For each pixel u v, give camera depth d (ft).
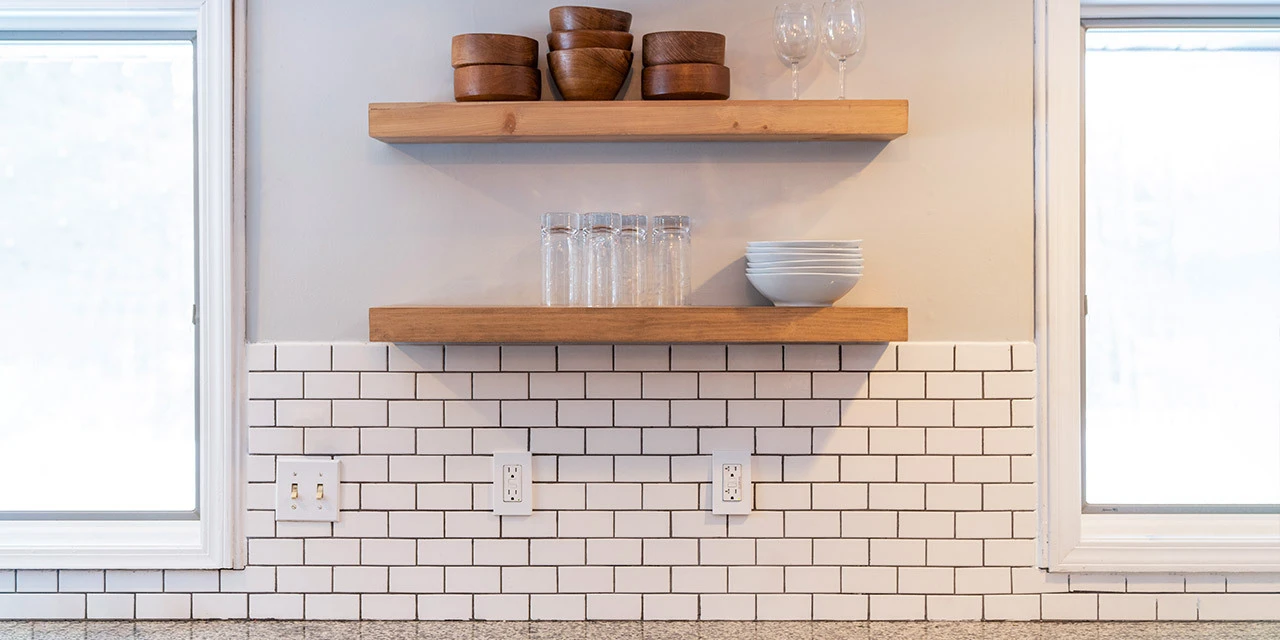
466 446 5.65
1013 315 5.68
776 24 5.29
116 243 6.30
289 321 5.71
